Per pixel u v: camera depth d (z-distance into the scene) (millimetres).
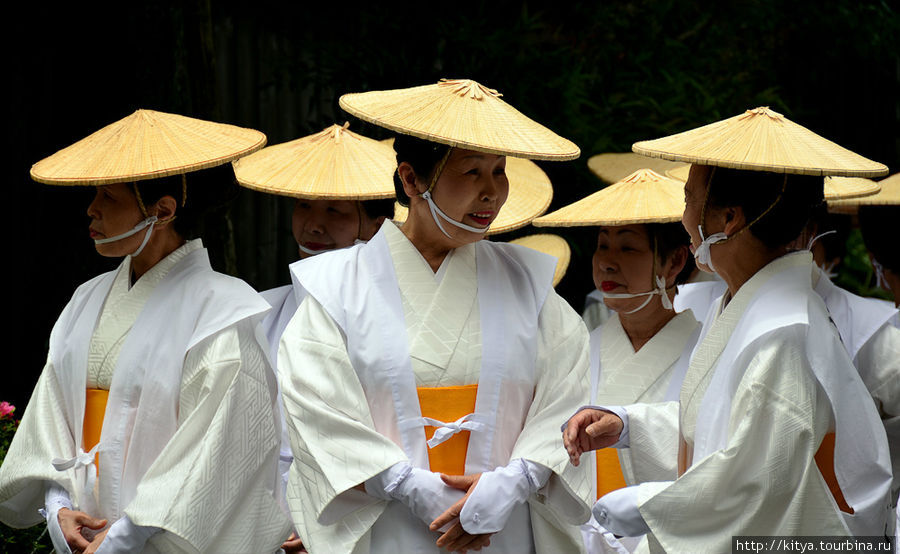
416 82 10922
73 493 5418
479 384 4980
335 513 4852
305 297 5207
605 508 4855
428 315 5016
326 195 6832
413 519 4879
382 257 5145
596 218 6461
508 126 4867
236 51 11891
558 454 4961
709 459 4574
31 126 10664
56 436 5578
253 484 5445
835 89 13367
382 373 4926
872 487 4676
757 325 4680
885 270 7316
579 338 5320
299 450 4922
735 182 4793
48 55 10586
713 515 4574
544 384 5168
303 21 12000
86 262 10539
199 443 5219
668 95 11711
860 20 12789
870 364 5871
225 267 9734
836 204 7188
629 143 11219
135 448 5316
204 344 5363
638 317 6688
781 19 12844
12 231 10680
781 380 4562
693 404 4992
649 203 6508
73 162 5352
